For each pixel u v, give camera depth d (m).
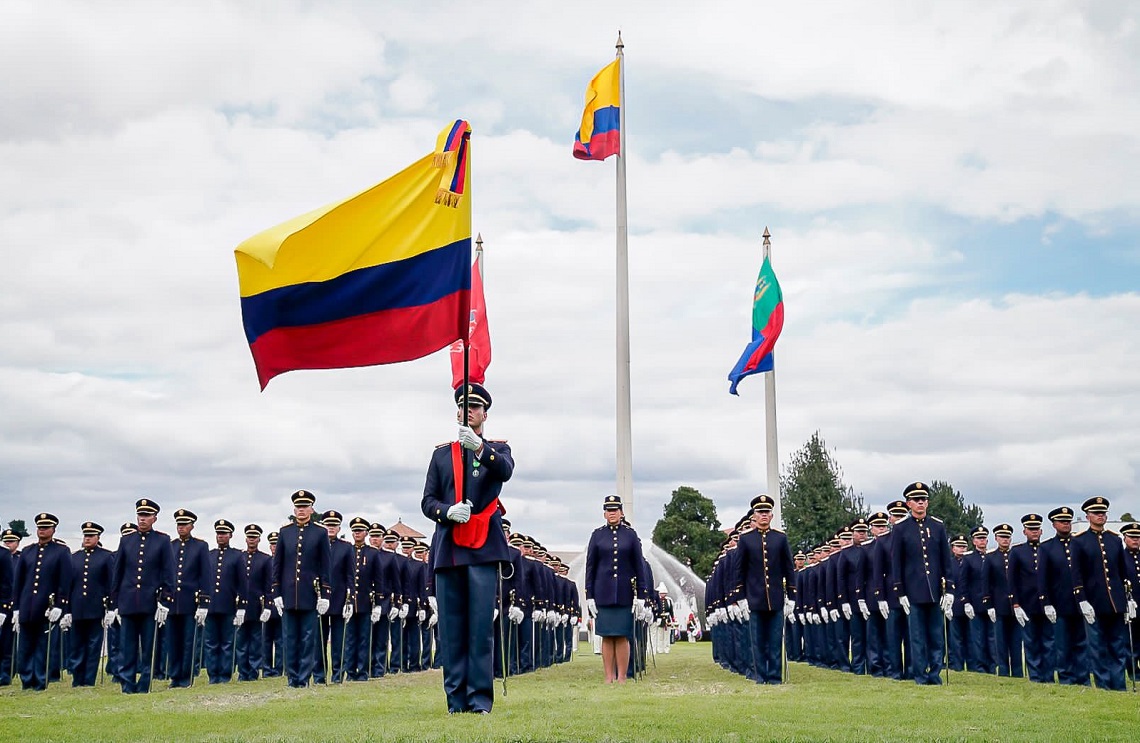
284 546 18.48
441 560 10.62
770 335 29.36
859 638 21.83
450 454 10.67
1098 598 16.56
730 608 18.12
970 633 22.73
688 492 71.00
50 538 19.88
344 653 20.47
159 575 18.12
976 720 10.27
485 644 10.69
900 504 20.84
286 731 9.34
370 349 11.00
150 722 10.62
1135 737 8.98
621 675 18.73
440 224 11.16
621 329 28.20
